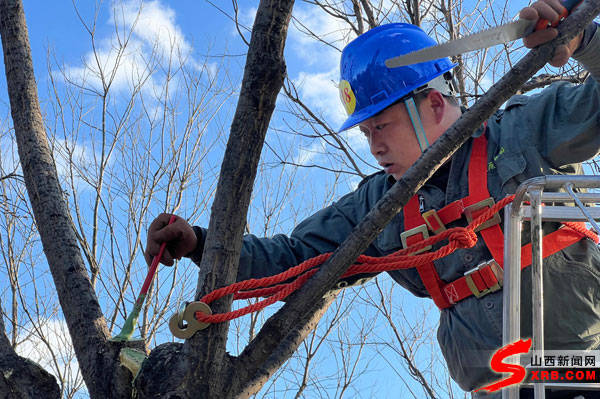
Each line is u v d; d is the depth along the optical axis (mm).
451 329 2303
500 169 2217
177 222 2178
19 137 2283
